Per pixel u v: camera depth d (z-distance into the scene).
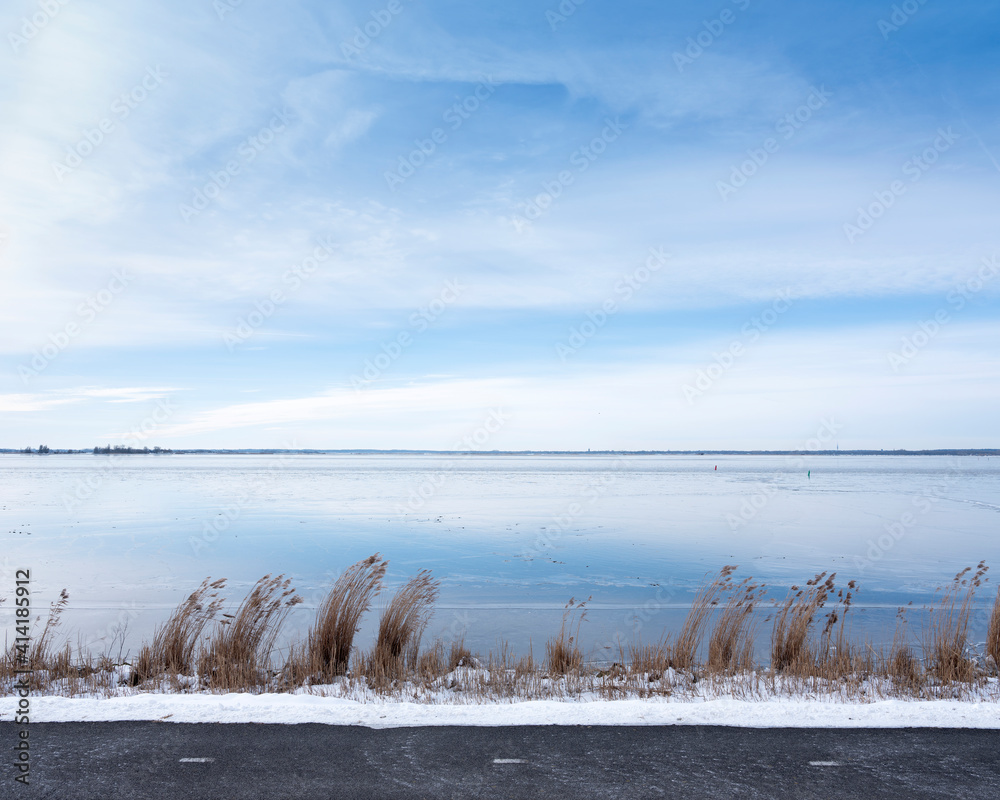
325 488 60.47
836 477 86.50
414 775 4.66
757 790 4.44
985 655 9.38
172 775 4.64
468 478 84.44
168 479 76.75
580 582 17.94
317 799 4.33
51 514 35.44
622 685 7.50
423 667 8.50
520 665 8.43
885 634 11.95
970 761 4.87
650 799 4.33
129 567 20.16
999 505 41.31
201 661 8.46
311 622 12.88
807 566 20.17
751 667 9.00
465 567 20.27
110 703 6.02
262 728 5.49
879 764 4.82
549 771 4.73
